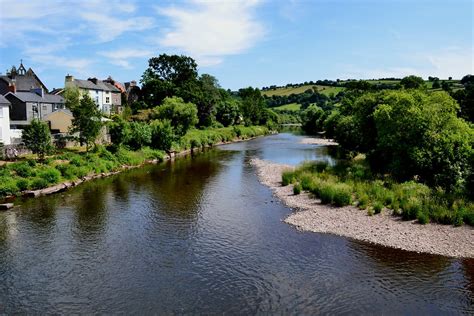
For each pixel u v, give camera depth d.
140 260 23.00
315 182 39.12
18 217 31.08
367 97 50.91
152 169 55.19
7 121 53.34
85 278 20.73
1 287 19.77
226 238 26.59
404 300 18.58
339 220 29.48
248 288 19.72
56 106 79.00
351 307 18.00
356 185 36.88
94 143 56.06
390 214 29.94
